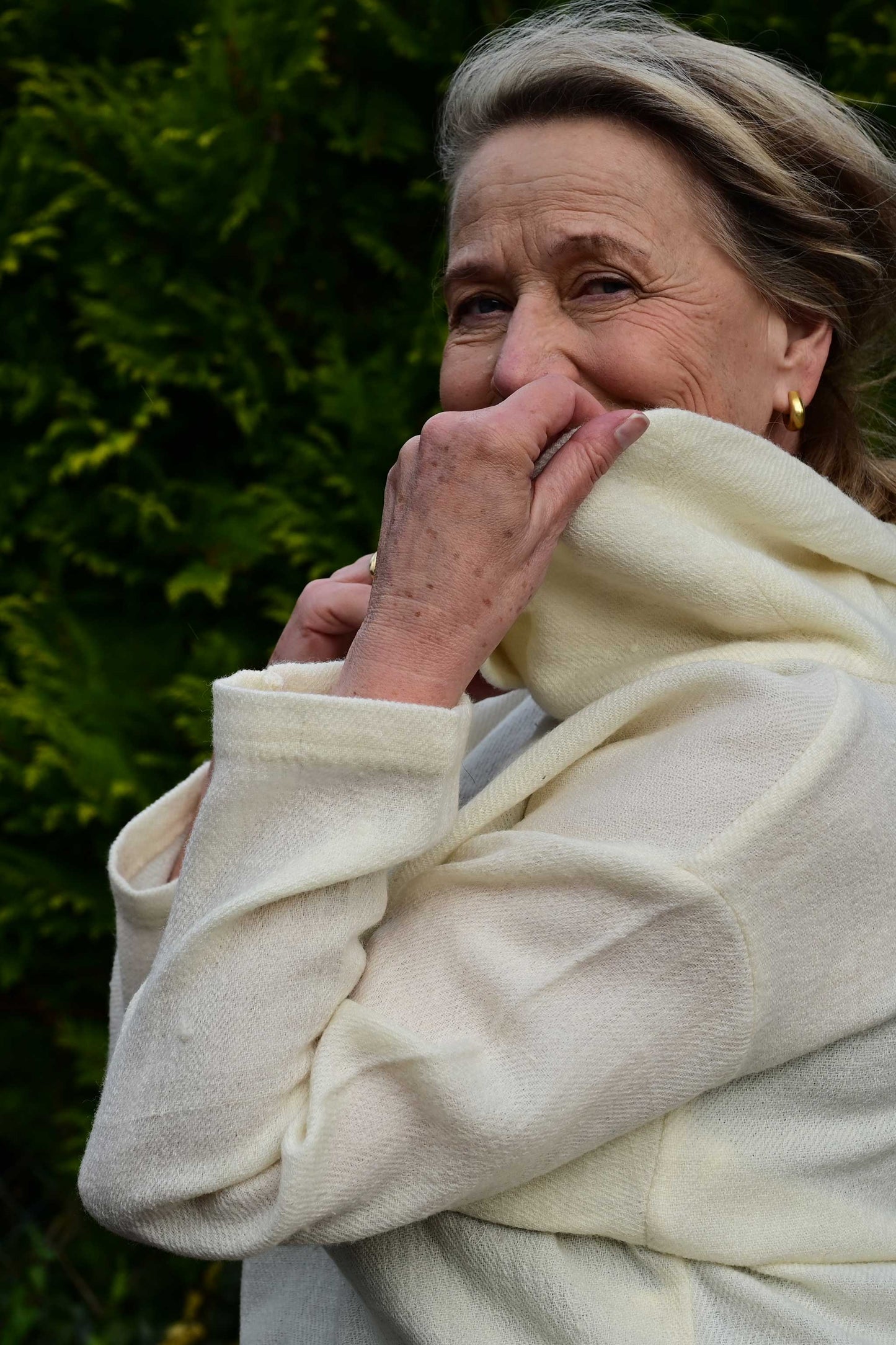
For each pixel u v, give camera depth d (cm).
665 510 103
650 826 92
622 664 108
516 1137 86
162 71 327
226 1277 316
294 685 101
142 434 319
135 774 317
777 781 90
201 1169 89
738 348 116
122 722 320
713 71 115
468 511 97
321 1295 118
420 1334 96
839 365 130
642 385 111
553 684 110
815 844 90
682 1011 89
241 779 92
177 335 313
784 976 90
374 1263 100
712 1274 95
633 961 89
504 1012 90
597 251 111
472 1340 95
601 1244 97
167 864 131
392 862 91
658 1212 94
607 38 117
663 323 111
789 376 123
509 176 115
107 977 332
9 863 316
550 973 90
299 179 309
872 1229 100
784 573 103
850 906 92
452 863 97
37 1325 318
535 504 99
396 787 92
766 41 272
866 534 112
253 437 317
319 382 307
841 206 121
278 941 90
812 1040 94
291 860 91
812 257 118
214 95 291
